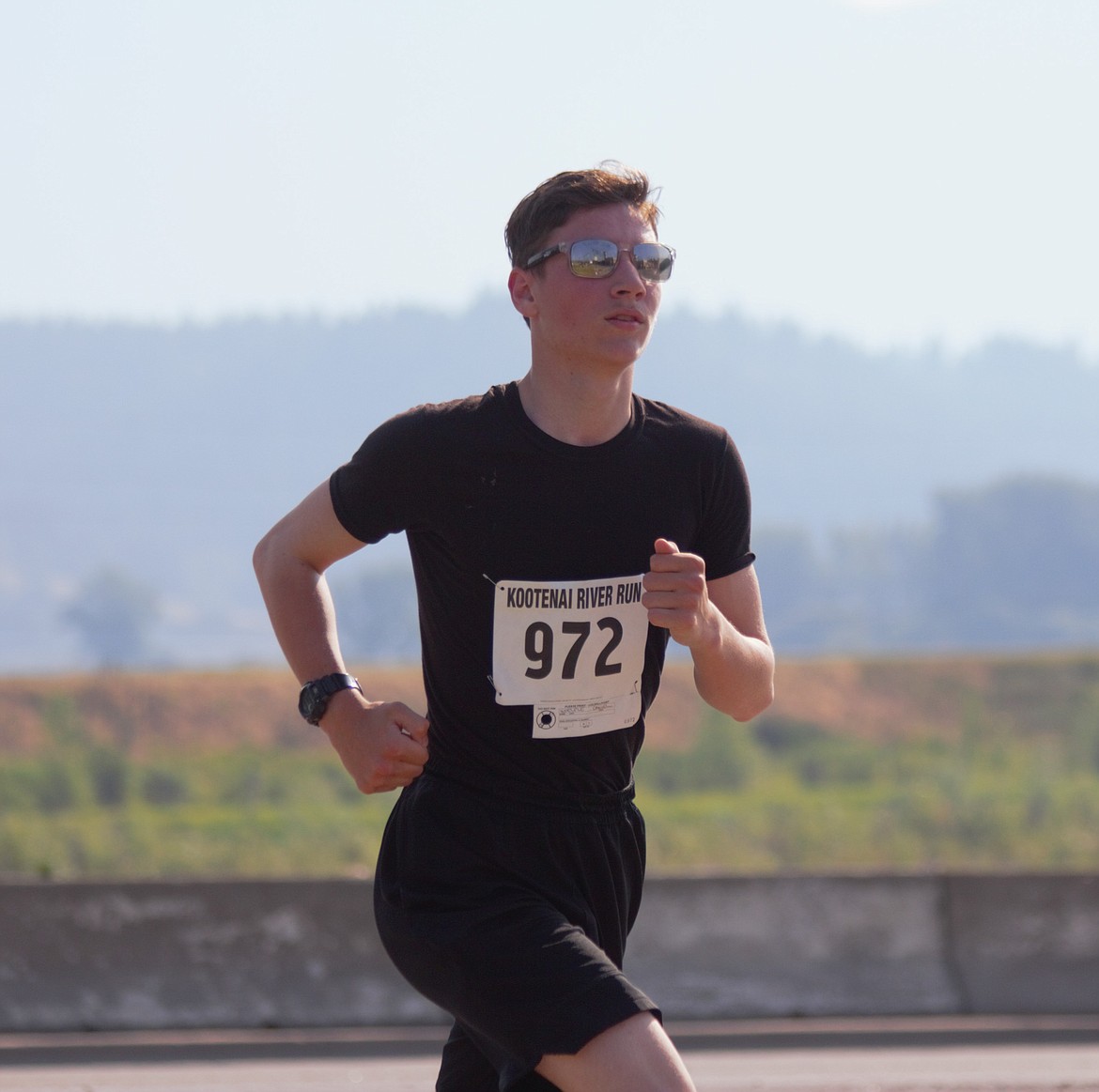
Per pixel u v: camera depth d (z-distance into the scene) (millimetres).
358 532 11797
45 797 143750
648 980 29109
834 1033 28125
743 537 12273
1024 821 117375
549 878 11430
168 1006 28047
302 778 155125
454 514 11375
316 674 11891
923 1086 23688
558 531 11359
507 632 11398
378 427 11727
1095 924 29984
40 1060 26391
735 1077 24578
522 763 11469
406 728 11219
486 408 11508
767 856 106312
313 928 28938
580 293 11250
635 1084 9930
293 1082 24375
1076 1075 24656
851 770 171875
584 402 11398
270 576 12180
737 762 160500
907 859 105625
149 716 194000
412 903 11336
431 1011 28562
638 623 11609
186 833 116625
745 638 11750
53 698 190250
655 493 11555
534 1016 10383
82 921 28438
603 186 11445
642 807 131500
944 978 29547
